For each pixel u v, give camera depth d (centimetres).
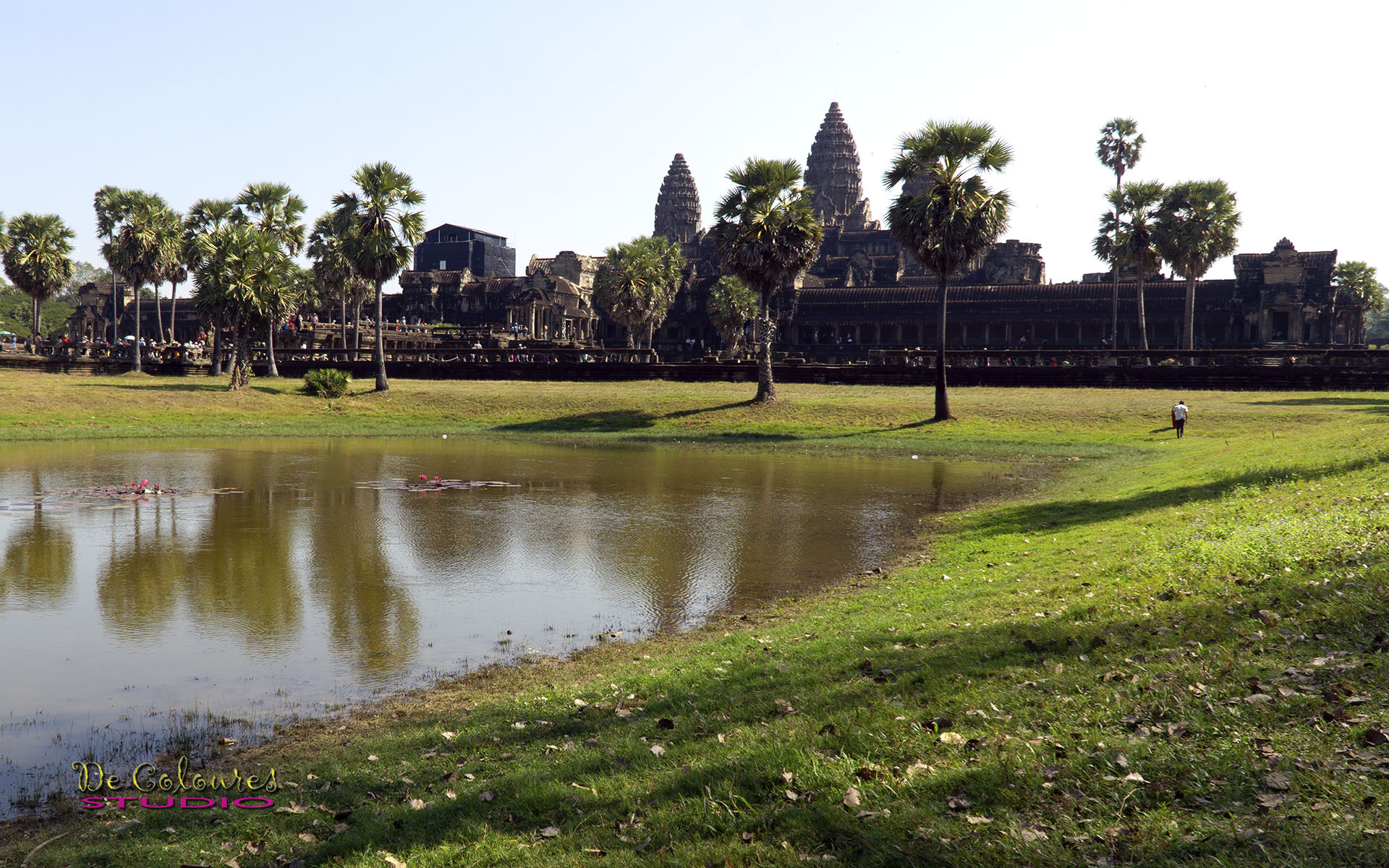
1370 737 607
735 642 1220
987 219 4725
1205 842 518
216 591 1597
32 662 1200
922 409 5278
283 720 993
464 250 16362
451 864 616
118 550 1939
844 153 18325
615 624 1398
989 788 624
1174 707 717
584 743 843
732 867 567
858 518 2391
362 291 8531
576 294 13025
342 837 673
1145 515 1981
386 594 1587
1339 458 2317
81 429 4781
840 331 11675
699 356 10900
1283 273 9669
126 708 1031
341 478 3198
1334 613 873
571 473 3416
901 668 962
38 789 812
